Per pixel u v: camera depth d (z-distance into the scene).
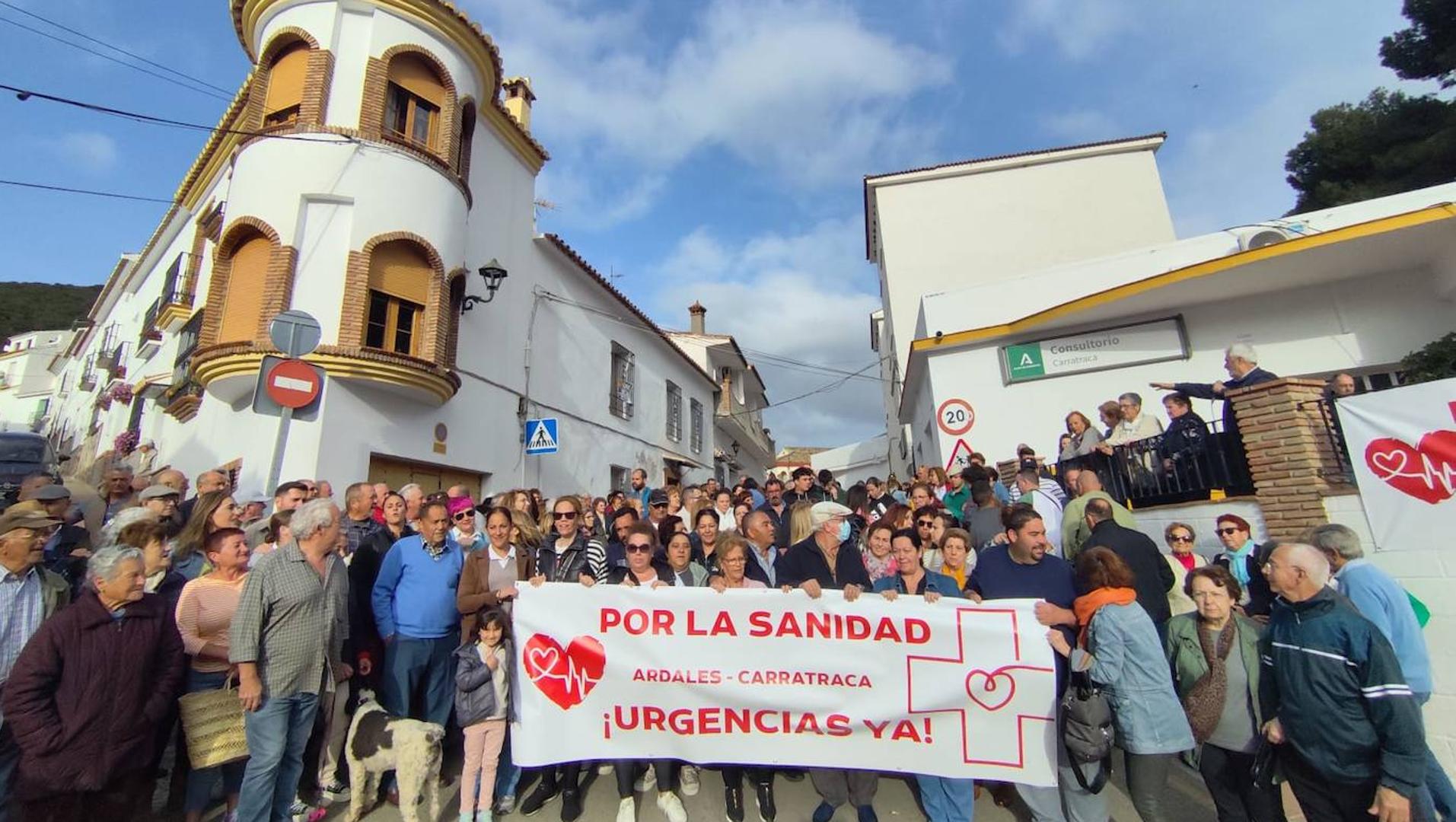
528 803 4.14
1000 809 4.19
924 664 3.90
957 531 4.45
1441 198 9.20
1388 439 4.38
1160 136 16.09
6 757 3.25
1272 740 3.06
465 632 4.31
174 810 3.94
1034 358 10.75
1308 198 18.36
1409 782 2.59
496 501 6.65
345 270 8.30
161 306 12.95
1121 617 3.29
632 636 4.13
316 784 4.19
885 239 17.00
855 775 3.87
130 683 3.07
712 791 4.47
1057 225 16.20
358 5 9.10
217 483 5.19
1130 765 3.24
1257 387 5.32
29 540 3.41
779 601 4.09
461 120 10.22
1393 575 4.27
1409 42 17.11
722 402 25.56
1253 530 5.38
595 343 14.59
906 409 16.53
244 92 10.48
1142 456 6.69
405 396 8.77
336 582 3.89
